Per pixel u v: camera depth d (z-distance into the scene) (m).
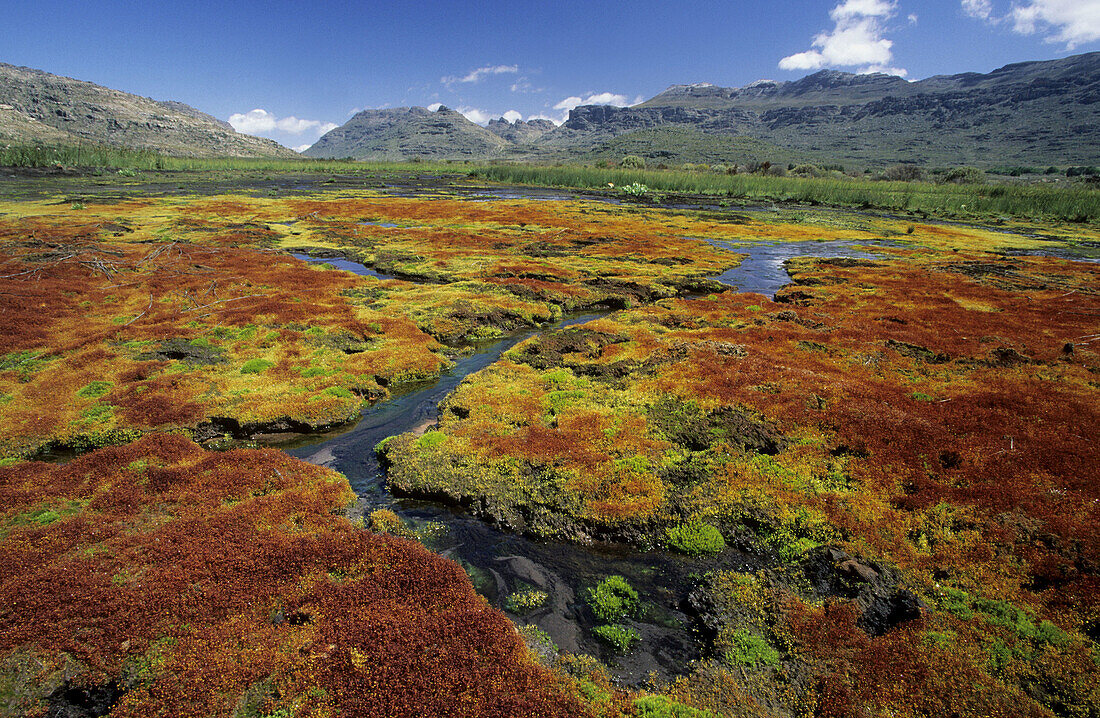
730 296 23.34
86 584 6.82
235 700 5.70
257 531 8.16
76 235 30.67
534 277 26.03
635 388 13.49
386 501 9.85
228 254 28.58
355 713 5.52
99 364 14.26
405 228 40.28
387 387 14.52
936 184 74.81
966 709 5.75
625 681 6.45
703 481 9.95
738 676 6.35
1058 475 9.64
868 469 10.05
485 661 6.19
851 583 7.52
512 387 13.77
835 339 17.31
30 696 5.59
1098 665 6.18
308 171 102.44
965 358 15.84
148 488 9.02
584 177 85.44
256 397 12.86
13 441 10.78
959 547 8.09
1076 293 23.94
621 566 8.34
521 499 9.57
